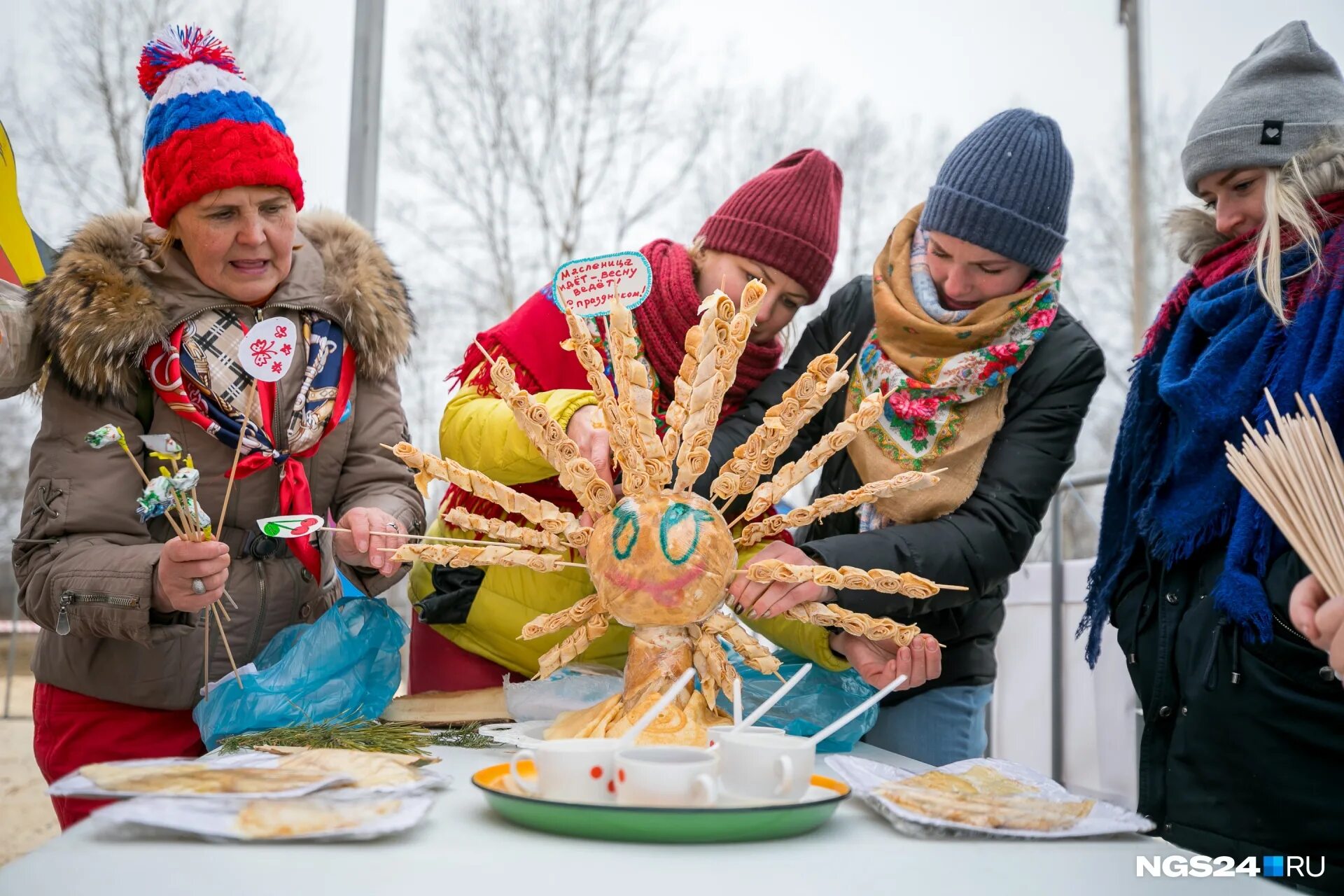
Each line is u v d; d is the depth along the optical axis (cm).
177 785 84
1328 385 121
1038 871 77
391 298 157
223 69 139
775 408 115
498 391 109
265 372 118
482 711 134
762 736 93
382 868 73
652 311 152
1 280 154
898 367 155
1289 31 137
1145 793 138
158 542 143
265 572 147
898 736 166
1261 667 122
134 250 144
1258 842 122
